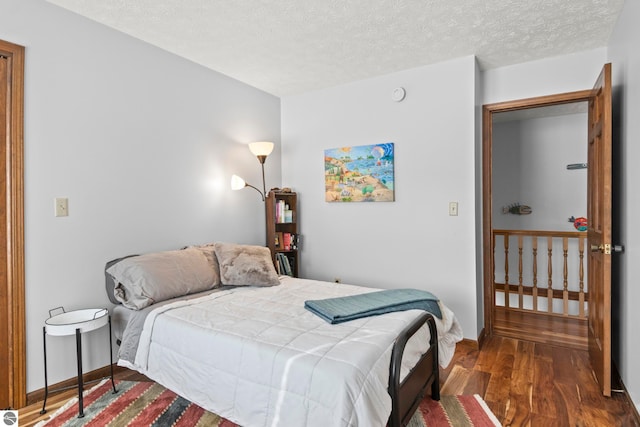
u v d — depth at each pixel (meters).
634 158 1.99
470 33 2.54
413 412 1.74
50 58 2.17
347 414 1.31
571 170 4.60
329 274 3.75
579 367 2.59
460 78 2.98
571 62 2.87
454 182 3.04
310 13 2.27
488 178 3.22
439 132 3.09
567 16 2.31
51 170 2.17
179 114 2.93
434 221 3.14
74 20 2.28
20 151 2.04
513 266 4.91
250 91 3.62
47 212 2.16
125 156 2.55
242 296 2.42
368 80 3.44
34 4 2.10
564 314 3.83
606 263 2.12
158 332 2.00
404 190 3.28
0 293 2.00
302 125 3.87
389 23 2.40
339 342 1.61
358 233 3.55
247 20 2.36
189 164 3.01
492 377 2.44
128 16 2.31
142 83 2.66
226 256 2.76
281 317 1.97
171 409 2.01
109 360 2.43
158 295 2.26
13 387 2.02
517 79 3.08
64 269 2.23
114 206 2.49
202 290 2.55
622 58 2.24
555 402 2.11
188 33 2.54
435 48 2.78
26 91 2.06
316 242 3.82
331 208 3.71
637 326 1.93
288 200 3.88
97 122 2.39
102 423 1.89
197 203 3.08
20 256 2.04
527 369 2.56
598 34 2.55
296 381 1.46
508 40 2.64
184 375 1.84
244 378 1.61
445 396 2.19
